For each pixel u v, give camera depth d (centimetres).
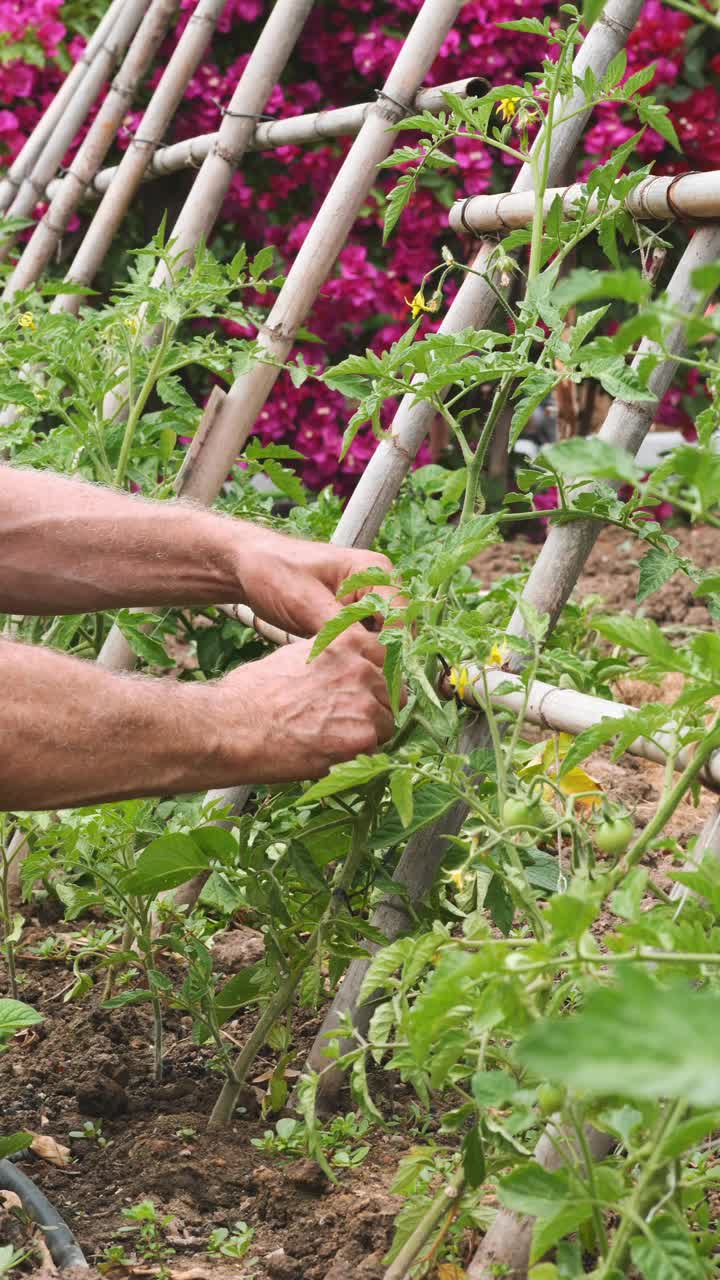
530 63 408
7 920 199
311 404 438
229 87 420
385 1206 141
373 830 154
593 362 132
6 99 435
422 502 278
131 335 236
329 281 410
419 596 129
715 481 84
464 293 180
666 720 113
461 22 407
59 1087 172
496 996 95
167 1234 142
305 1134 143
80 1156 158
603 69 167
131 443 243
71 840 169
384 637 130
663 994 56
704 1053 53
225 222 441
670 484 86
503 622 164
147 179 338
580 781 172
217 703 140
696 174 145
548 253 159
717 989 101
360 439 430
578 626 255
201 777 139
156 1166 152
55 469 241
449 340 141
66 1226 139
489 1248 120
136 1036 185
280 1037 161
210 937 187
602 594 390
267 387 233
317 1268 133
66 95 383
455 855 156
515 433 138
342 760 145
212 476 232
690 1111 94
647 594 141
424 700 143
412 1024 97
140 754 135
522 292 298
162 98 321
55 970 207
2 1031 138
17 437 238
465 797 124
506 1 397
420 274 420
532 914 117
